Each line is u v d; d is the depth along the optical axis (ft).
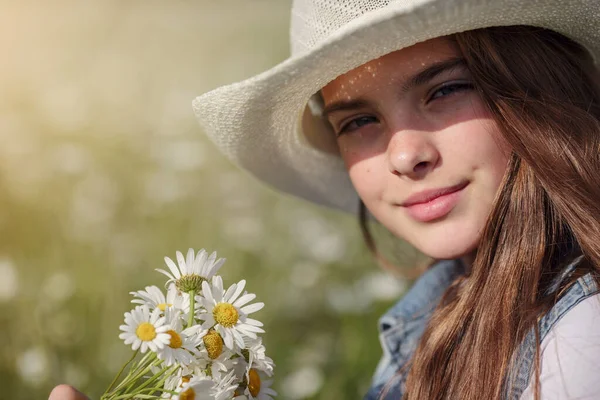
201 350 2.22
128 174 5.93
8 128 6.84
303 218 5.87
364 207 3.33
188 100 8.35
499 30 2.51
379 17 2.27
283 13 15.51
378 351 4.11
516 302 2.44
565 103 2.52
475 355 2.46
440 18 2.31
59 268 4.54
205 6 15.89
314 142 3.06
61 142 6.70
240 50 11.21
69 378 3.85
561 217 2.49
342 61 2.40
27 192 4.98
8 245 4.70
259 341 2.31
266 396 2.32
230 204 5.79
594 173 2.48
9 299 4.02
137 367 2.22
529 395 2.34
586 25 2.55
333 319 4.60
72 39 11.58
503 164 2.48
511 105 2.46
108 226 5.02
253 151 2.91
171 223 5.26
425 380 2.57
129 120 7.57
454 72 2.48
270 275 4.99
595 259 2.41
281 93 2.54
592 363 2.27
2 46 10.65
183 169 6.16
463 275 2.78
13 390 3.82
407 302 3.08
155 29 13.06
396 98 2.49
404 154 2.47
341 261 5.18
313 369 4.08
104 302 4.19
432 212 2.50
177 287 2.28
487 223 2.48
